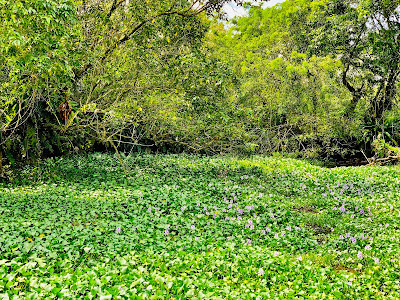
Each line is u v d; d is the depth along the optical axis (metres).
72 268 6.46
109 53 12.34
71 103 13.08
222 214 10.14
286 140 22.44
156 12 12.29
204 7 12.19
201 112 12.59
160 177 14.60
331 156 25.91
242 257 7.19
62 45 9.34
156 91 12.33
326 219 10.48
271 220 9.91
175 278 6.00
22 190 11.68
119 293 5.34
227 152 19.25
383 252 8.08
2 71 10.73
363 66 22.78
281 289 6.25
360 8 20.25
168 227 8.68
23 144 14.61
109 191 11.80
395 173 15.99
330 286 6.28
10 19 7.80
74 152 18.47
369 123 23.42
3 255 6.52
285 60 25.16
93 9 11.91
